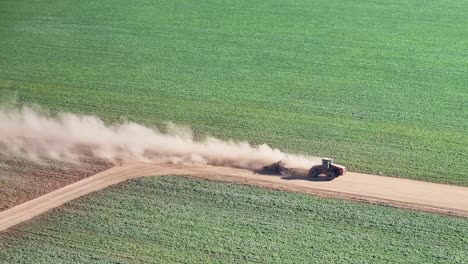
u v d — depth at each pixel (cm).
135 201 7450
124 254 6525
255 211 7231
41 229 6956
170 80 11269
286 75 11500
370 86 10994
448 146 8781
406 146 8794
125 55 12494
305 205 7312
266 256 6481
